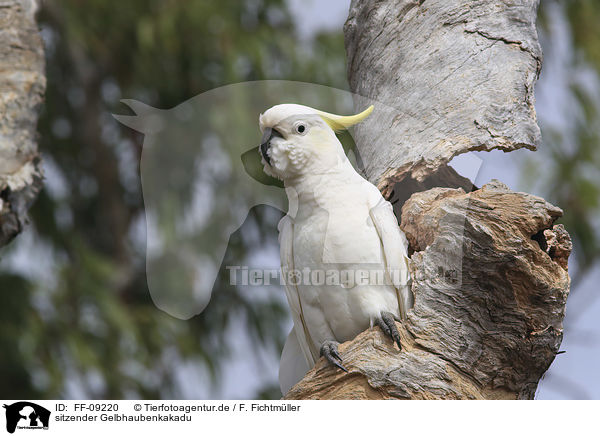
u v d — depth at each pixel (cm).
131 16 1432
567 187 1259
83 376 1321
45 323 1290
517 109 564
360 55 643
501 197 538
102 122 1569
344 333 584
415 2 619
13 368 1246
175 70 1407
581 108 1303
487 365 517
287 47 1373
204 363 1212
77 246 1377
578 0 1334
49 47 1497
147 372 1314
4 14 425
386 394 500
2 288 1282
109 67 1502
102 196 1562
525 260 513
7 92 412
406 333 516
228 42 1364
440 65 591
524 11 602
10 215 407
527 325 523
